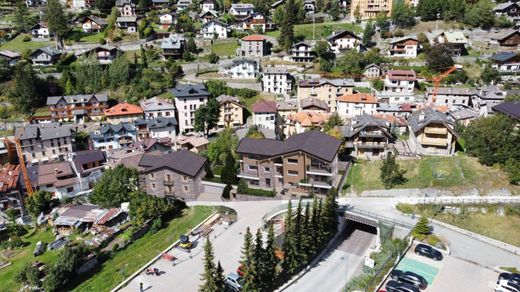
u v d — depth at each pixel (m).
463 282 43.31
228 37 139.75
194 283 48.12
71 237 60.47
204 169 71.25
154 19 149.12
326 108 96.44
